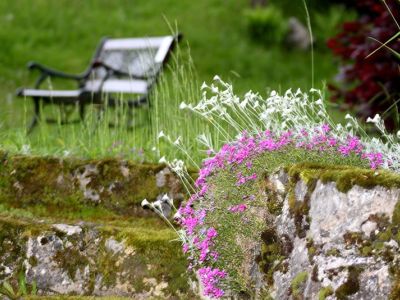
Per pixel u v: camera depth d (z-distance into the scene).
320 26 19.00
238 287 4.43
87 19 18.50
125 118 7.40
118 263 4.93
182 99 7.12
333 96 8.54
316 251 3.93
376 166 4.45
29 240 5.03
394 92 8.07
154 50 9.58
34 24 18.00
